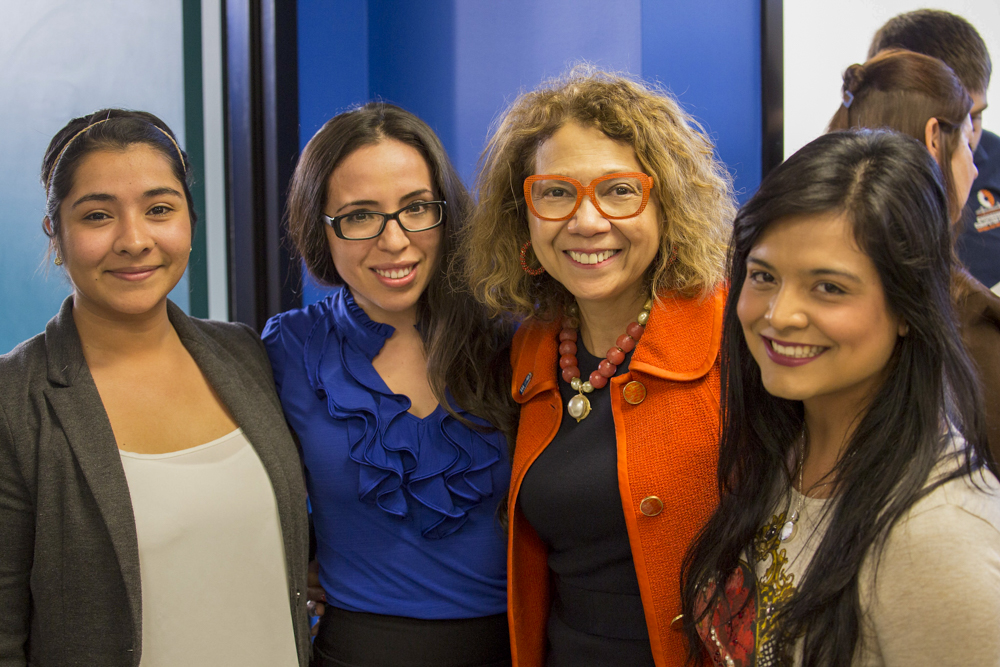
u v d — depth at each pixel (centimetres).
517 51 213
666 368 114
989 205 146
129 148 109
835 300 74
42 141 200
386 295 135
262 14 214
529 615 131
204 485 117
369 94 244
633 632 116
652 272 124
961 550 68
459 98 226
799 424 92
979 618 65
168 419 119
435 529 130
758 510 92
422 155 136
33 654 109
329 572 136
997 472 76
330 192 135
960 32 144
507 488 135
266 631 122
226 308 224
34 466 107
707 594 98
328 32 228
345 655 133
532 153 122
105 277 110
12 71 195
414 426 134
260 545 122
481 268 134
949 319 74
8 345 202
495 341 147
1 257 200
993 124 145
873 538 73
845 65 158
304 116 221
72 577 106
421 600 131
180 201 115
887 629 72
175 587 113
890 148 75
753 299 82
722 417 101
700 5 180
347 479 131
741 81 176
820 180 74
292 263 217
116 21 207
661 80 185
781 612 81
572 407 123
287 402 138
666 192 115
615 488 114
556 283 134
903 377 76
